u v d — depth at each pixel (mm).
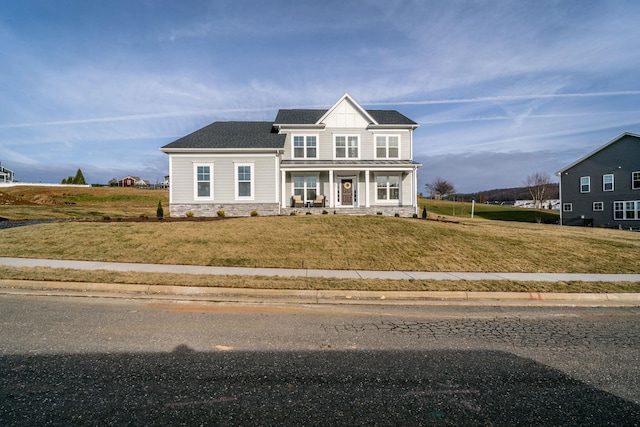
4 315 5594
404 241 12688
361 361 4082
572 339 5023
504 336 5105
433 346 4637
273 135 22625
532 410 3096
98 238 12242
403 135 23891
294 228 14172
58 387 3314
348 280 8180
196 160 20328
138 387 3346
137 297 6961
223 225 14672
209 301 6797
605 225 32125
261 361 4016
